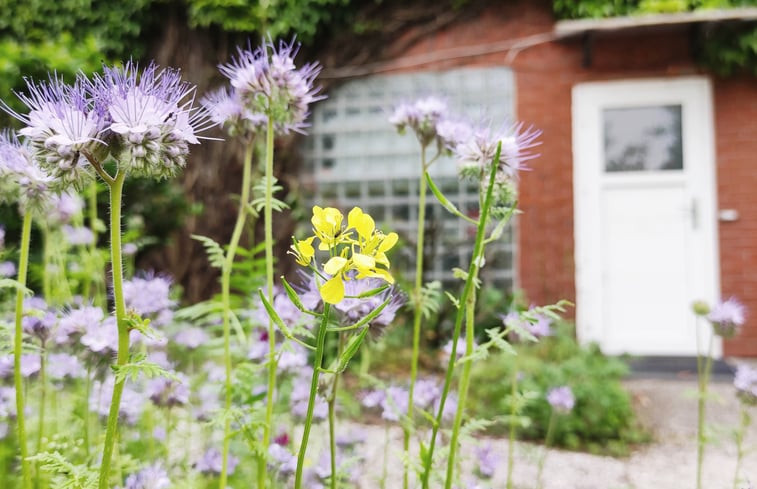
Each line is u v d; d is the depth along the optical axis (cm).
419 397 223
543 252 744
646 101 745
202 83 760
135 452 236
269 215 176
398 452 149
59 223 288
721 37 712
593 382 435
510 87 765
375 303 145
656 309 741
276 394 228
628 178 746
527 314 149
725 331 273
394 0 778
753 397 256
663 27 709
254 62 174
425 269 714
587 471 342
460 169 166
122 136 116
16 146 169
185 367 315
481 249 150
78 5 754
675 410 484
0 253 232
